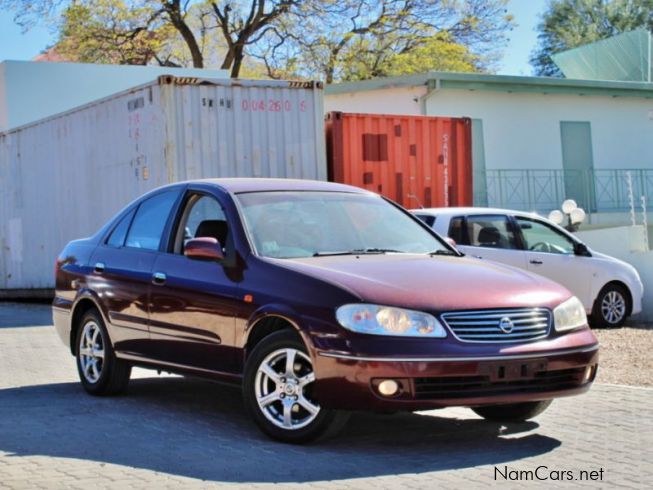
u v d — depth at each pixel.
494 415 7.38
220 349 6.96
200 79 14.96
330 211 7.65
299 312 6.28
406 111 23.16
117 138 16.25
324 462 5.98
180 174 14.80
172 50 42.50
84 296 8.55
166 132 14.70
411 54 40.56
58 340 13.05
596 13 55.91
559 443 6.62
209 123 15.05
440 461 6.06
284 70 39.81
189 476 5.68
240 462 6.00
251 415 6.61
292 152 15.77
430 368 5.92
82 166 17.72
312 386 6.32
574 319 6.63
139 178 15.52
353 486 5.43
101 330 8.39
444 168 18.08
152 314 7.67
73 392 8.80
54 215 19.06
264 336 6.77
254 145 15.43
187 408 7.95
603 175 25.28
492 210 12.98
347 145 17.02
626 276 13.92
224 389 8.95
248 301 6.69
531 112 24.41
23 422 7.36
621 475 5.73
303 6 38.31
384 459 6.09
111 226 8.70
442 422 7.38
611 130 25.47
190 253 7.05
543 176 24.48
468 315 6.14
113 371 8.35
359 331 6.00
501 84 23.53
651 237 25.58
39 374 9.99
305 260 6.86
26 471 5.86
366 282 6.30
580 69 28.91
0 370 10.27
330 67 39.66
